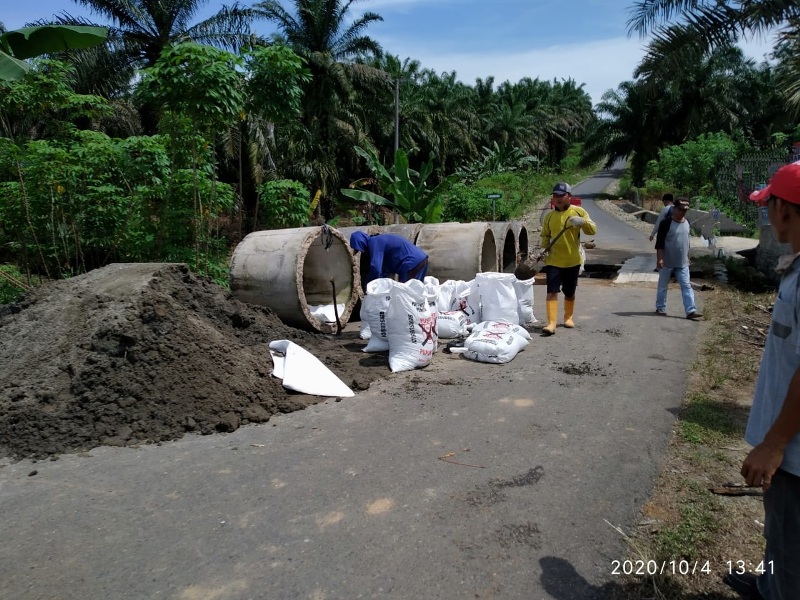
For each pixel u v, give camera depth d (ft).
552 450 12.91
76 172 31.81
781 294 6.73
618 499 10.87
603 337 22.99
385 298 20.34
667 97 141.59
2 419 13.92
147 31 67.72
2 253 40.88
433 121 153.58
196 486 11.52
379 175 79.00
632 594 8.41
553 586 8.57
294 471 12.09
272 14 91.09
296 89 32.42
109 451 13.24
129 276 18.75
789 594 6.86
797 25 32.76
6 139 31.30
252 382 16.03
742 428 13.97
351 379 17.69
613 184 200.85
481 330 21.26
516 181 155.43
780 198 6.56
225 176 76.18
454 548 9.45
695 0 34.76
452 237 30.42
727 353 20.39
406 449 13.04
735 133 112.98
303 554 9.35
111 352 15.53
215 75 26.23
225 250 39.60
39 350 16.21
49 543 9.70
